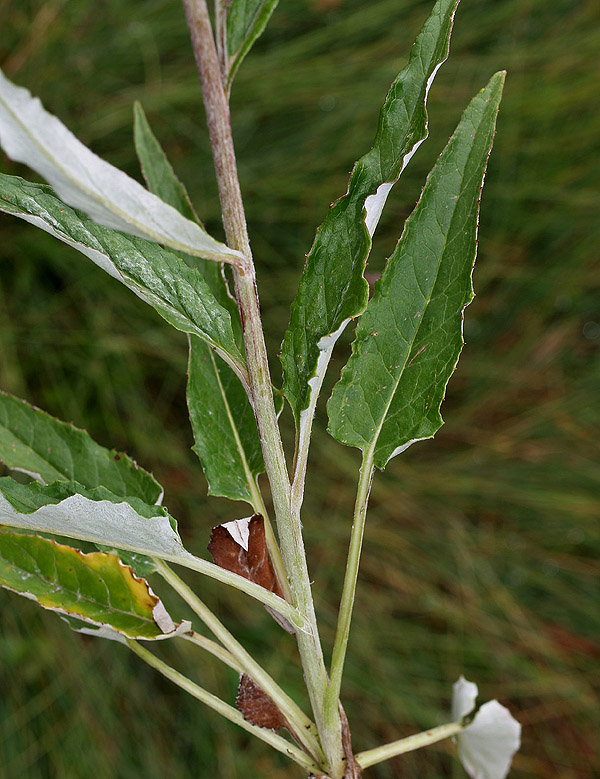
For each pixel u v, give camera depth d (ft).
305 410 1.35
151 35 3.63
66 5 3.55
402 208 3.56
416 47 1.35
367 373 1.42
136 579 1.41
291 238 3.66
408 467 3.79
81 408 3.54
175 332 3.56
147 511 1.33
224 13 1.31
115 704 3.48
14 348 3.46
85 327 3.57
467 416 3.92
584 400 3.89
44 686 3.43
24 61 3.53
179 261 1.36
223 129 1.30
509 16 3.79
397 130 1.35
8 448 1.53
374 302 1.42
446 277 1.41
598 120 3.79
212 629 1.41
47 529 1.35
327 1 3.73
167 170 1.54
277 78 3.59
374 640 3.59
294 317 1.35
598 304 4.03
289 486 1.35
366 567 3.69
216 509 3.51
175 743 3.47
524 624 3.66
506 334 4.05
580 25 3.82
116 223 1.25
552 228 3.92
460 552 3.71
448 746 3.52
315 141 3.67
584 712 3.66
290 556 1.36
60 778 3.30
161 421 3.66
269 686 1.39
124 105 3.56
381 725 3.58
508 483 3.76
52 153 1.19
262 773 3.46
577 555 3.83
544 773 3.64
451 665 3.64
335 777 1.38
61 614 1.43
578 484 3.78
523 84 3.72
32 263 3.60
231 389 1.50
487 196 3.83
